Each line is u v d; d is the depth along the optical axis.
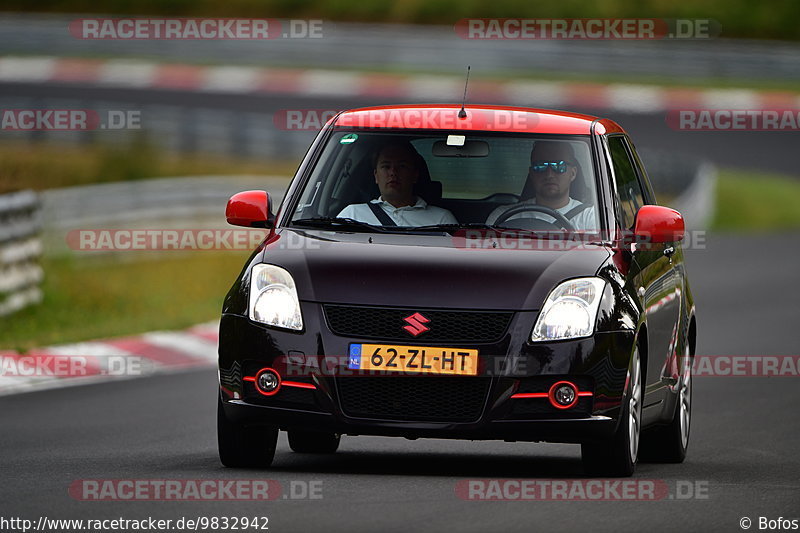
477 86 177.12
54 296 61.41
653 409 30.41
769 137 168.25
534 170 29.73
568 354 26.59
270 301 27.25
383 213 29.53
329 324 26.84
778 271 86.06
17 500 24.33
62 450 31.66
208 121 137.38
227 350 27.48
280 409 26.92
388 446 33.84
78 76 180.50
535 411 26.67
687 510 24.34
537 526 22.52
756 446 34.53
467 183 30.27
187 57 188.75
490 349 26.50
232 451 28.31
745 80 184.50
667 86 181.50
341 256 27.69
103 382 45.41
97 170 103.75
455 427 26.50
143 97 168.12
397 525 22.28
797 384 47.44
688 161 124.19
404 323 26.64
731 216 124.62
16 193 67.75
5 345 51.22
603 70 183.88
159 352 52.19
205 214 79.31
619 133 32.97
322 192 30.12
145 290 66.94
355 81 179.12
